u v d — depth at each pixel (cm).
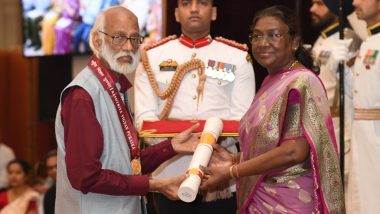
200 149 344
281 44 330
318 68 348
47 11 763
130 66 330
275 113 324
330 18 553
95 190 314
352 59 505
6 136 917
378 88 460
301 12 596
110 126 324
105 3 729
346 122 508
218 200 391
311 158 315
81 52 750
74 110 314
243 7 575
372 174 461
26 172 666
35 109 881
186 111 394
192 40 407
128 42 329
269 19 331
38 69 835
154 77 402
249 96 396
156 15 669
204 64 399
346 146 509
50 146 888
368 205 461
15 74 918
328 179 319
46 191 618
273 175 331
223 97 396
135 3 677
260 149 328
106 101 325
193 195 321
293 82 321
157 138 386
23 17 773
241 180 344
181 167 395
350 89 505
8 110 917
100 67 329
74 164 311
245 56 404
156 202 409
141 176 325
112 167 324
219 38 411
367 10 471
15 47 924
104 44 329
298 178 327
